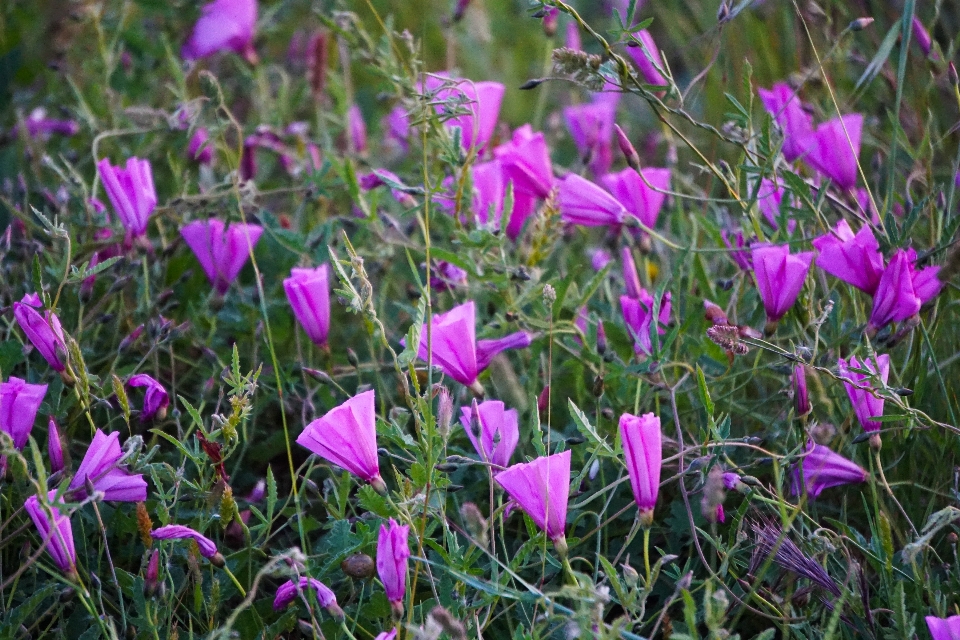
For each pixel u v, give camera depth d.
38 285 1.01
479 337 1.08
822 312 1.01
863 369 0.98
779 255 1.01
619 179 1.09
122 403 0.99
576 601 0.99
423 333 1.00
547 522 0.96
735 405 1.07
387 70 1.13
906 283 1.00
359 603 0.99
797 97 1.14
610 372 1.05
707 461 0.99
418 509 0.99
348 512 1.06
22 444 0.98
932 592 0.97
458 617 0.97
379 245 1.14
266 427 1.12
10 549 1.03
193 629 1.01
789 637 0.99
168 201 1.12
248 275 1.19
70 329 1.10
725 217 1.14
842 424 1.04
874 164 1.13
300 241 1.12
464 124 1.10
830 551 0.98
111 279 1.13
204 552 0.98
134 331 1.06
